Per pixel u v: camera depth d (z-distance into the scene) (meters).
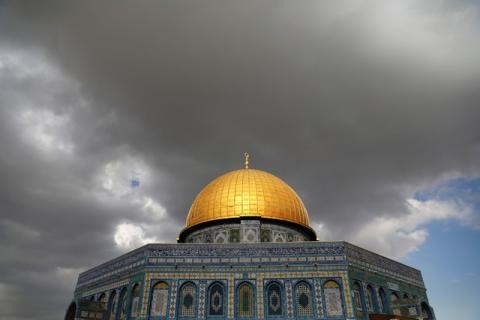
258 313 31.97
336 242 34.69
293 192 47.19
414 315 35.94
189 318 32.00
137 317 32.28
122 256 39.31
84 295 44.53
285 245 34.91
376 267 37.88
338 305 31.78
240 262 34.28
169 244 35.47
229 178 46.22
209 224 42.75
